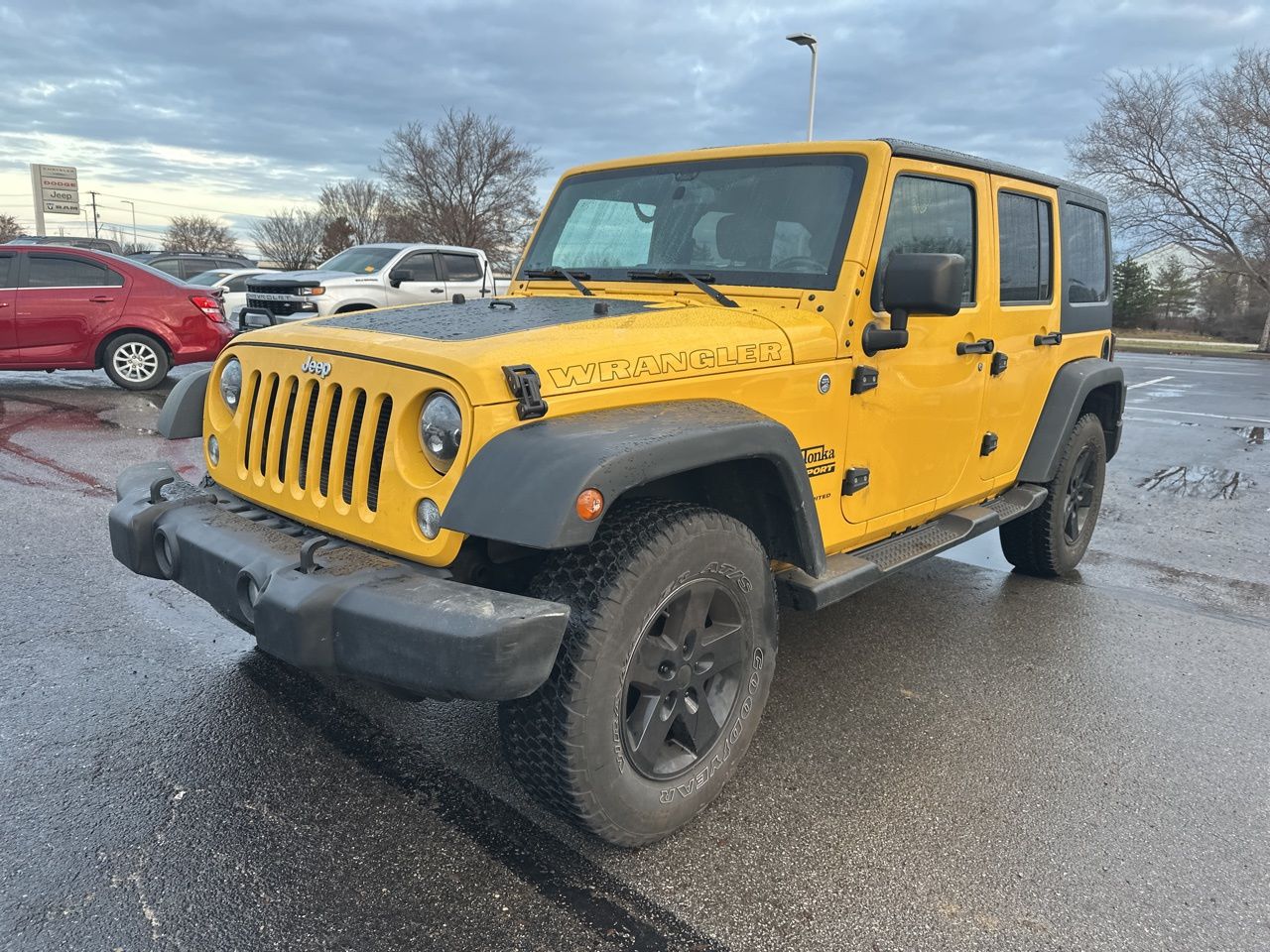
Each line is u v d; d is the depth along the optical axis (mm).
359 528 2391
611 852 2443
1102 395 5105
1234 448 9500
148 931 2076
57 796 2582
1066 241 4559
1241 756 3109
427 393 2248
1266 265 30000
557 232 3863
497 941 2094
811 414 2900
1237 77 28531
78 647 3561
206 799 2604
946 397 3586
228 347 2994
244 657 3529
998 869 2430
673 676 2426
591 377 2314
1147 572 5266
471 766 2842
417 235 51125
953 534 3713
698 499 2857
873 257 3049
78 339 9766
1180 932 2209
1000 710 3398
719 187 3393
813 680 3605
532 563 2555
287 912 2158
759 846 2494
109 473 6305
